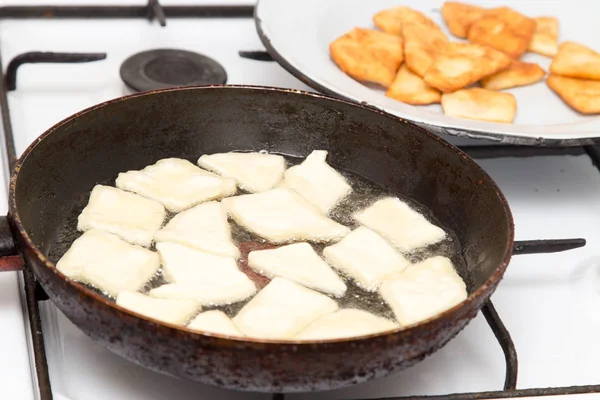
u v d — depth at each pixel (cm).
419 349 75
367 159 94
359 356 73
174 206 90
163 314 79
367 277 85
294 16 108
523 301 90
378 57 106
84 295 74
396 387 83
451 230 90
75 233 88
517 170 104
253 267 85
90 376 82
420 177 92
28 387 79
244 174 93
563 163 105
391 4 117
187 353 73
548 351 87
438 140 90
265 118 95
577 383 84
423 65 105
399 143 92
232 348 72
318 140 96
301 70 98
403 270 85
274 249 86
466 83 103
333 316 80
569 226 98
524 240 90
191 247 86
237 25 119
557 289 92
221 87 93
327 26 111
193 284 83
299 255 86
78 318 76
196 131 95
